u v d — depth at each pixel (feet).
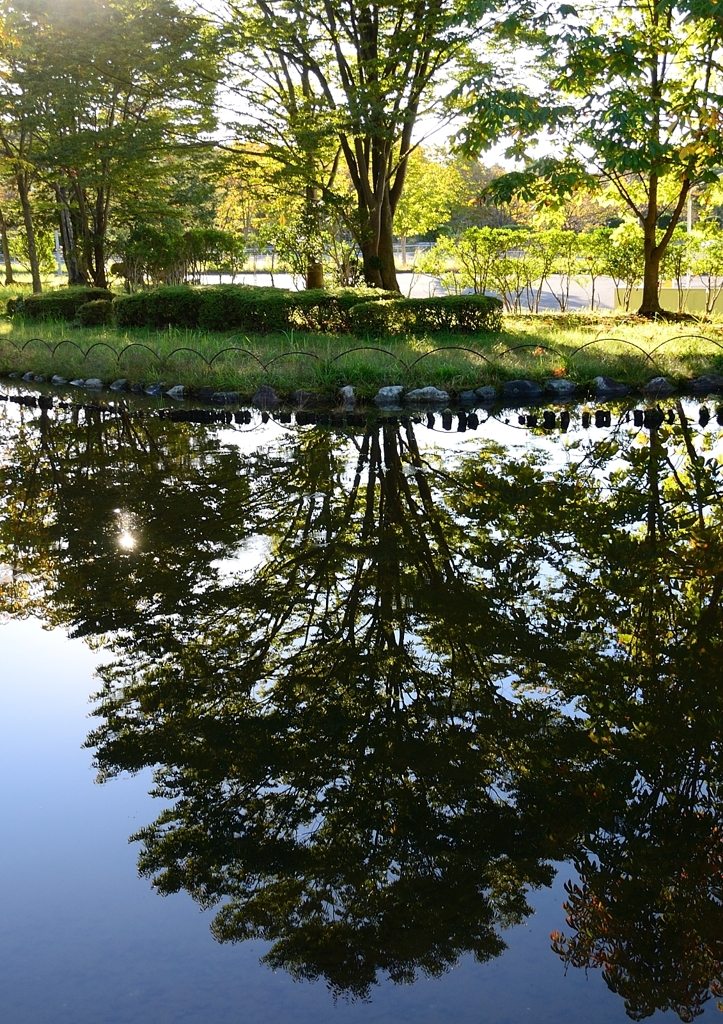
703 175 40.04
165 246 75.41
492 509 17.62
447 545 15.58
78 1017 5.72
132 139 53.01
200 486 20.39
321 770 8.80
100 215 74.28
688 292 62.28
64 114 59.57
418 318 41.83
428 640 11.71
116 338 43.21
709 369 31.63
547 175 39.14
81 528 17.35
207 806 8.29
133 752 9.32
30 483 21.12
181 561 15.26
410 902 6.91
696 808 8.04
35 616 13.08
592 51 36.96
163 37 52.19
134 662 11.46
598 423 26.35
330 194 52.31
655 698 10.05
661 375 31.63
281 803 8.30
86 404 32.37
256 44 48.62
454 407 29.71
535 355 34.09
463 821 7.93
